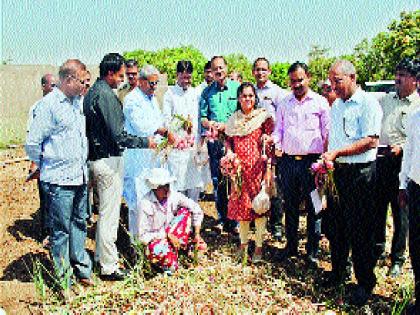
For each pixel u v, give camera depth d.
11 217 7.50
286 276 5.66
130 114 6.02
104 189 5.40
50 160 4.93
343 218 5.16
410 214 4.57
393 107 5.64
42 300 5.00
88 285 5.39
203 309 4.58
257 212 5.77
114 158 5.38
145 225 5.54
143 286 5.12
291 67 5.84
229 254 6.26
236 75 8.73
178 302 4.68
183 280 5.27
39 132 4.87
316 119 5.88
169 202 5.68
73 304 4.89
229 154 5.90
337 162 4.95
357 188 4.86
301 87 5.80
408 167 4.74
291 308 4.74
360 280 5.01
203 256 6.14
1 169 10.54
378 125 4.76
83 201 5.31
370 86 7.66
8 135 13.44
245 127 5.91
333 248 5.32
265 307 4.78
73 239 5.32
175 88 7.15
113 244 5.54
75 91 4.92
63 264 5.03
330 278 5.41
